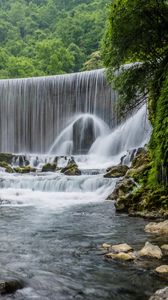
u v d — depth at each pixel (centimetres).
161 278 576
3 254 723
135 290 537
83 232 920
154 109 1335
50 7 11681
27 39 10144
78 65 7575
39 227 994
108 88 2975
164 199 1100
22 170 2247
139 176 1380
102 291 536
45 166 2295
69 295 521
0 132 3341
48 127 3247
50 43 7281
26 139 3291
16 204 1452
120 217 1118
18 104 3322
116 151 2722
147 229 925
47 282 568
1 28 10525
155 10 1180
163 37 1246
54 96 3244
